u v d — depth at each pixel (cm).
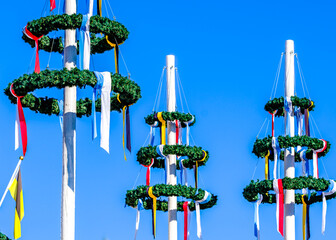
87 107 2673
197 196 3409
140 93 2494
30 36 2434
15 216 2367
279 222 3169
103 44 2602
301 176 3192
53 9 2455
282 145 3180
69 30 2450
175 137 3503
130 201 3372
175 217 3434
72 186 2384
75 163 2403
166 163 3466
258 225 3409
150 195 3328
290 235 3198
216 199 3481
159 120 3434
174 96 3509
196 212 3469
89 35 2423
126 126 2559
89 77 2356
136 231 3469
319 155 3247
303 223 3362
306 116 3259
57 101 2598
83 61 2411
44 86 2356
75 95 2434
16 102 2472
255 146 3284
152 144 3472
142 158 3412
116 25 2450
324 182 3192
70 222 2362
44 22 2408
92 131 2400
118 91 2431
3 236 2150
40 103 2562
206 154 3441
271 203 3438
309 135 3256
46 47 2605
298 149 3400
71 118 2414
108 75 2400
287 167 3256
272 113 3353
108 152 2384
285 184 3150
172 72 3525
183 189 3359
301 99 3222
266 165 3338
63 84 2344
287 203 3219
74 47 2452
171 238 3416
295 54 3306
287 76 3278
